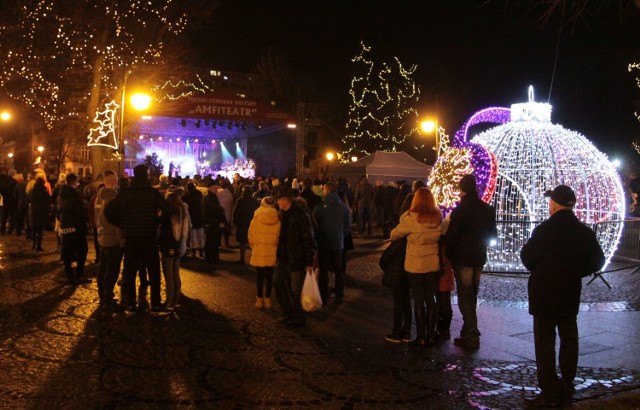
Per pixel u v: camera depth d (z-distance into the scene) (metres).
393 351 6.54
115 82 26.31
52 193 17.39
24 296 8.97
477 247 6.67
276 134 39.44
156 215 8.14
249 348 6.55
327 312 8.41
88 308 8.30
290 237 7.45
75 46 24.92
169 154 42.22
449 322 7.12
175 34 27.75
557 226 5.02
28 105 28.59
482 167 11.88
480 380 5.62
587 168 12.52
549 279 4.96
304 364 6.01
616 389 5.41
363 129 40.97
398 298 6.87
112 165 25.27
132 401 4.92
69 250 9.98
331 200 8.95
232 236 19.06
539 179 12.23
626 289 10.17
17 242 15.78
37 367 5.74
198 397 5.04
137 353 6.27
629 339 7.09
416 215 6.69
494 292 9.87
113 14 24.75
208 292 9.65
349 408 4.88
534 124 12.70
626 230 12.46
